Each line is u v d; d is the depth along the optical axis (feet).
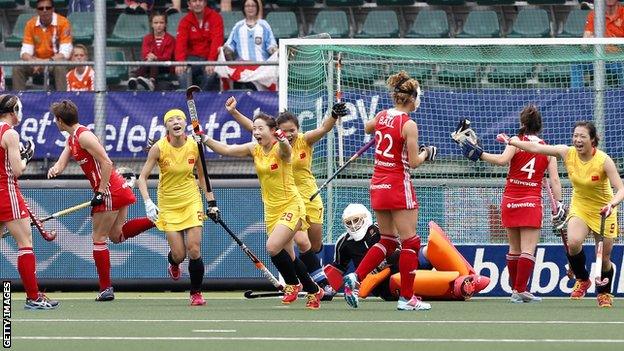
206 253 141.49
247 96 144.46
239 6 191.11
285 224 107.86
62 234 143.02
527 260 117.50
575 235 114.62
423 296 120.88
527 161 116.57
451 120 142.31
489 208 139.44
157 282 141.59
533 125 116.88
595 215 114.83
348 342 77.36
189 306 115.03
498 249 130.31
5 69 168.45
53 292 142.31
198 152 116.57
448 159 141.49
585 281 118.42
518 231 119.65
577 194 115.24
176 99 144.56
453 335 82.33
